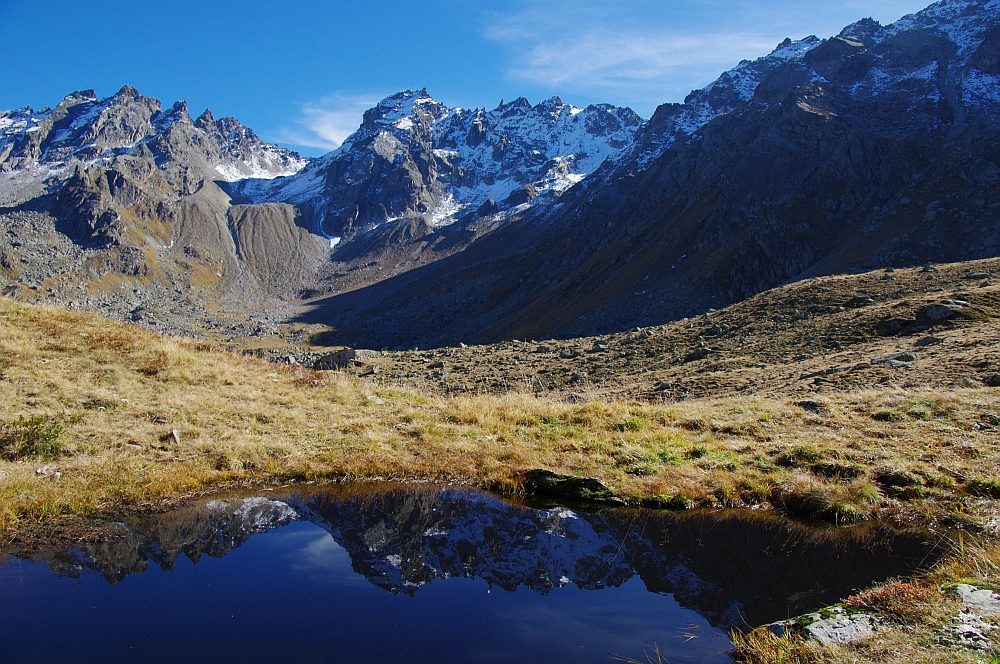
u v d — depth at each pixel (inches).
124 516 437.1
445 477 550.3
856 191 4753.9
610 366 1740.9
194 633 270.4
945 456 520.4
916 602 258.7
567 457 584.1
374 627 277.9
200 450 566.9
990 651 212.7
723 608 301.4
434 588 329.4
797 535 411.8
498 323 7101.4
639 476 537.3
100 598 309.1
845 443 576.4
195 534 407.8
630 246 5895.7
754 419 680.4
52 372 685.9
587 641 264.7
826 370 1123.3
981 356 926.4
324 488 518.0
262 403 711.7
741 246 4411.9
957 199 4052.7
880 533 409.1
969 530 399.2
